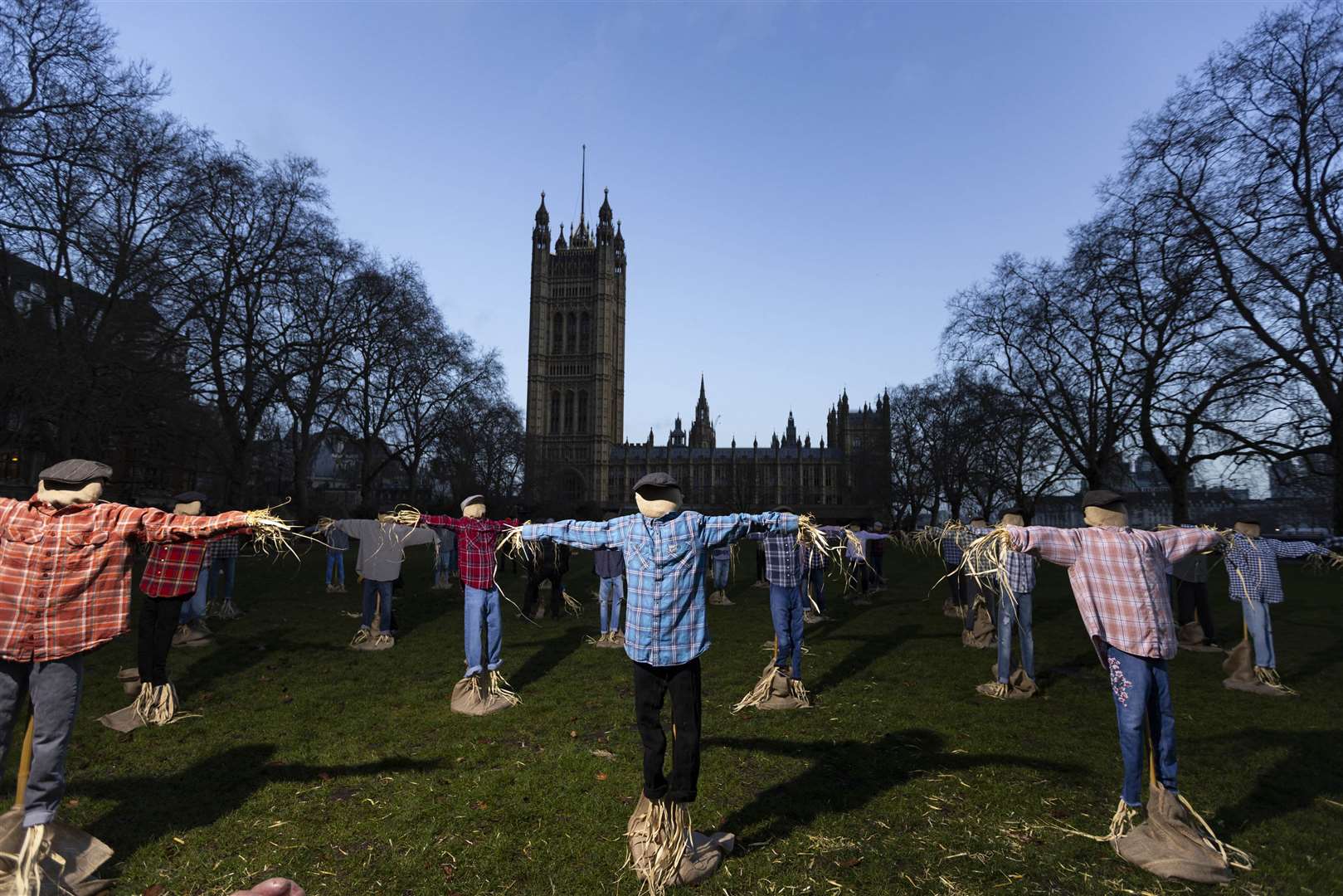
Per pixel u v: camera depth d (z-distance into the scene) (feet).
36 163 66.23
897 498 237.86
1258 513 110.11
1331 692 26.20
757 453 436.35
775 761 18.26
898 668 29.89
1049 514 181.57
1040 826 14.53
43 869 11.25
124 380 75.31
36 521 11.25
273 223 104.99
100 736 19.61
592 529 13.85
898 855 13.35
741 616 46.06
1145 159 78.95
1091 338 90.12
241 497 104.63
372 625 33.91
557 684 26.55
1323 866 13.07
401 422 167.63
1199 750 19.47
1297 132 71.92
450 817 14.74
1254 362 72.84
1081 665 30.71
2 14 64.08
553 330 426.10
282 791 15.98
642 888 12.18
